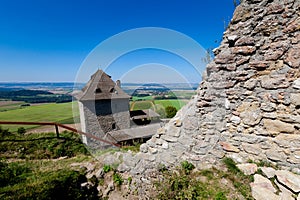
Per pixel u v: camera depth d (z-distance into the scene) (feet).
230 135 12.98
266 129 11.67
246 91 12.23
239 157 12.64
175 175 12.78
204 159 13.35
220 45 13.19
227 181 11.37
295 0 10.39
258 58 11.69
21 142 21.81
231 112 12.91
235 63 12.43
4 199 10.97
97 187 14.64
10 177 14.43
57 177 13.78
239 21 12.07
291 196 9.09
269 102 11.46
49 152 21.08
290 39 10.67
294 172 10.62
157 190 12.31
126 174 14.96
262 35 11.46
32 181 13.58
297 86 10.40
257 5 11.39
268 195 9.47
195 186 11.47
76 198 13.17
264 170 10.97
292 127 10.72
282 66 10.96
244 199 9.95
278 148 11.22
